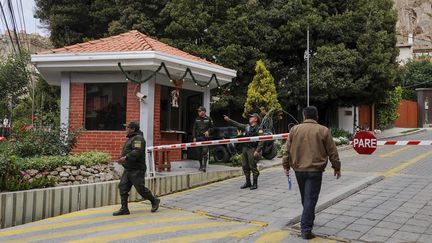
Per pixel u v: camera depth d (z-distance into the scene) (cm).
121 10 2191
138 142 733
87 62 1018
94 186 830
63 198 777
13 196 703
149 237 600
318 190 575
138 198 904
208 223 679
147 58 970
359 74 2225
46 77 1206
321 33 2230
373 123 3081
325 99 2178
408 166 1316
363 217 685
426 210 718
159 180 927
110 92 1072
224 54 2034
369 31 2222
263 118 1390
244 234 609
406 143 716
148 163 966
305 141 572
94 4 2264
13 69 1994
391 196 834
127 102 1045
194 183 1024
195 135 1061
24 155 909
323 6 2308
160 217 726
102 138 1062
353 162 1451
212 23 2114
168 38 2092
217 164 1314
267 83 1917
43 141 955
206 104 1248
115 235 612
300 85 2167
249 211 748
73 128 1070
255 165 945
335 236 589
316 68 2145
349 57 2128
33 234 633
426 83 4150
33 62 1045
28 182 757
